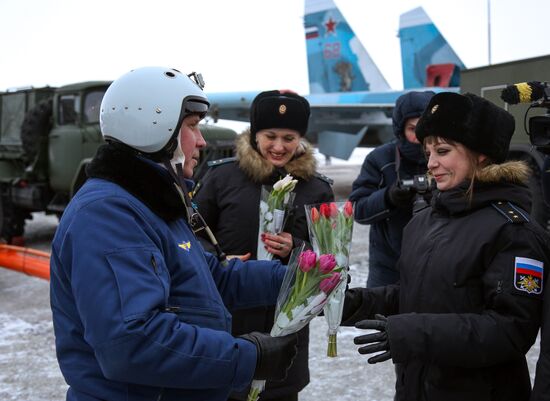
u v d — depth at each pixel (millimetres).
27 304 4902
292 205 2033
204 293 1251
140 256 1115
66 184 7434
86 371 1184
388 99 16016
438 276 1504
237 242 2125
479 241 1449
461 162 1522
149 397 1167
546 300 1336
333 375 3291
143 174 1209
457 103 1501
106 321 1067
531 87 1482
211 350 1126
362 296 1737
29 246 7793
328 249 1560
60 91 7461
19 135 7906
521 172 1501
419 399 1557
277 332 1298
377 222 2686
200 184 2262
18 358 3635
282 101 2121
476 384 1476
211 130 7617
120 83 1261
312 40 20500
